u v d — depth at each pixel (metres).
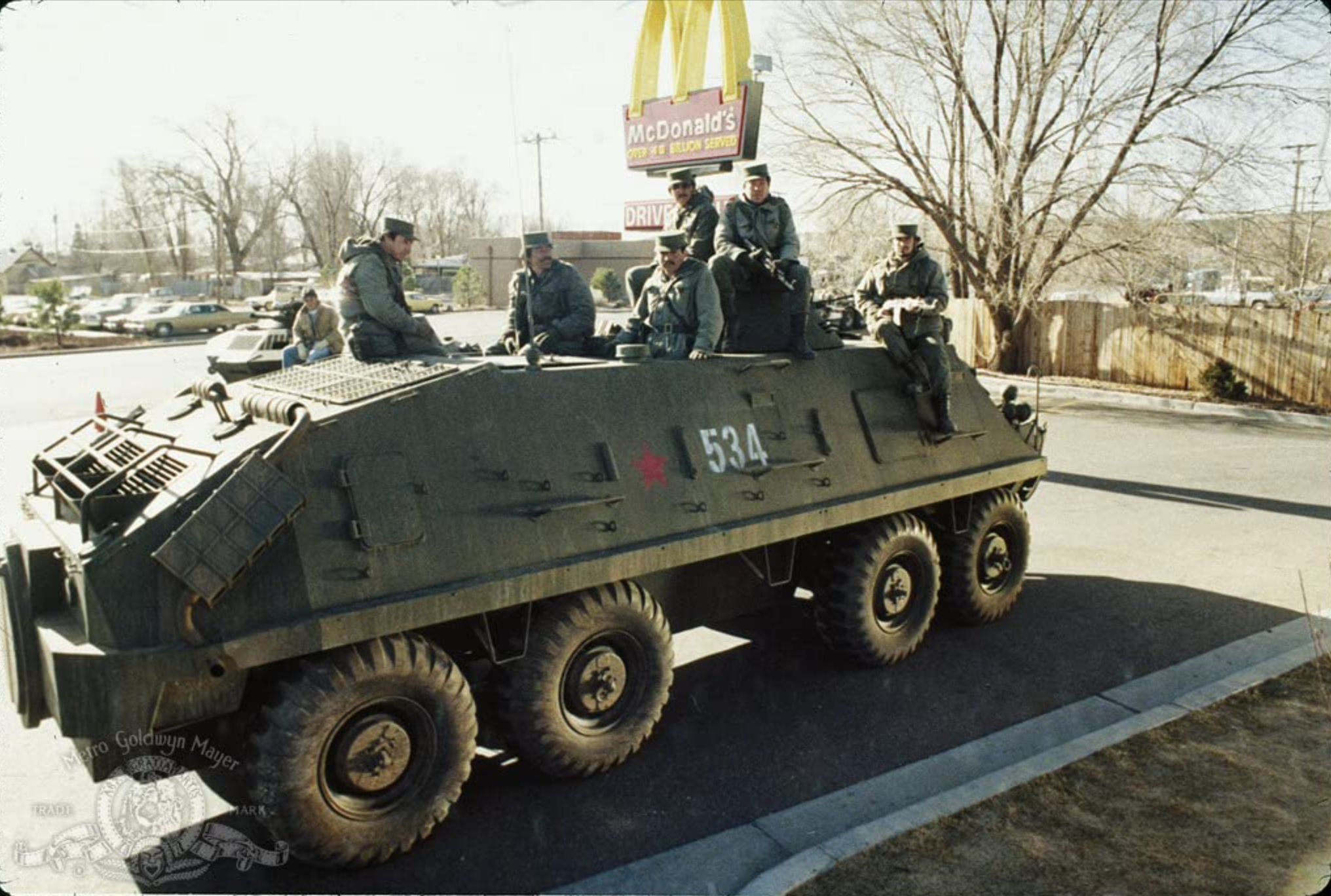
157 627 4.11
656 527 5.56
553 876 4.54
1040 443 8.38
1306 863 4.36
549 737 5.17
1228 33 18.14
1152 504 11.72
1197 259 21.41
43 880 4.45
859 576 6.61
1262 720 5.77
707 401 6.08
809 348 6.84
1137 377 21.53
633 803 5.16
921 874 4.29
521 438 5.21
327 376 5.50
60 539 4.60
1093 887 4.18
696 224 7.77
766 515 6.09
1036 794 4.93
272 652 4.20
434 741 4.73
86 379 22.94
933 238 25.14
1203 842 4.52
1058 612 8.08
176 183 63.62
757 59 12.14
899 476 6.99
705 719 6.14
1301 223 19.47
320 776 4.38
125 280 77.25
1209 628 7.68
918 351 7.27
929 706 6.33
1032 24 19.89
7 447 14.39
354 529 4.53
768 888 4.19
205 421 5.32
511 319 7.26
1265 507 11.56
